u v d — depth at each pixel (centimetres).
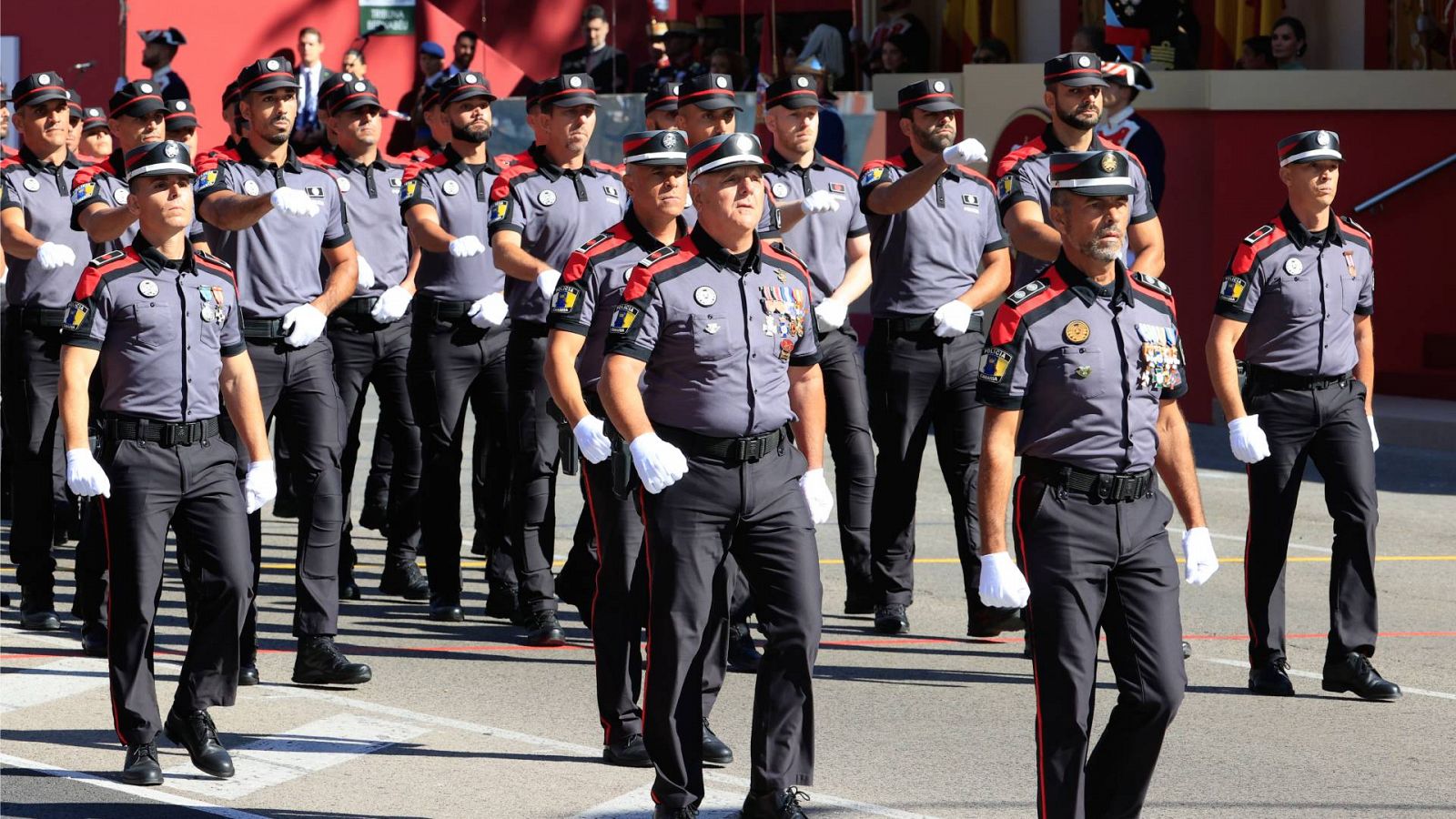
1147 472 1260
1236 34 4109
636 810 1404
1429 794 1464
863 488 2072
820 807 1419
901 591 2042
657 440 1300
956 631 2056
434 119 2239
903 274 2025
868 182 2039
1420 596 2250
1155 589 1255
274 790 1448
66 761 1516
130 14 4341
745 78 4131
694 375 1322
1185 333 3812
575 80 1981
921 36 4412
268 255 1831
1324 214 1762
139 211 1473
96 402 2022
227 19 4375
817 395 1416
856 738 1617
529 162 2008
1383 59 4006
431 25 4284
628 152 1498
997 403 1245
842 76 4353
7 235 2038
